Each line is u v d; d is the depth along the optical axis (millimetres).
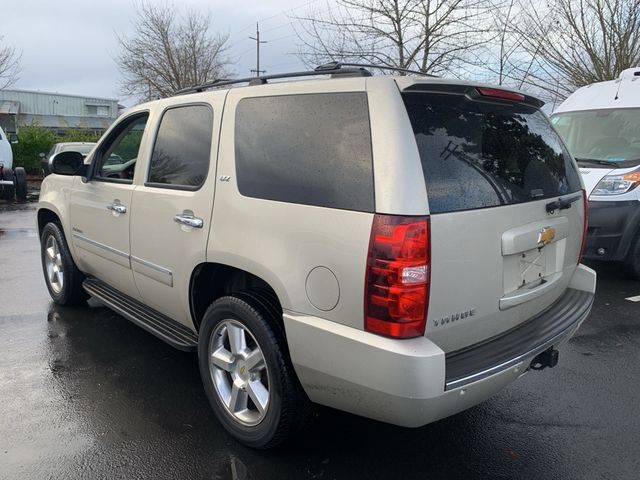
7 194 15805
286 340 2844
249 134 3051
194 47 33188
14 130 24266
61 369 4086
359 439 3248
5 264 7371
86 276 5191
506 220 2771
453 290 2531
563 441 3240
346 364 2520
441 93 2674
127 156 4320
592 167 6617
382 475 2928
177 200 3402
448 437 3281
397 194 2381
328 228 2561
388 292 2373
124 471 2916
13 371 4043
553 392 3838
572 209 3432
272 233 2797
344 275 2502
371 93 2557
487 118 2918
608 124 7316
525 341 2867
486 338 2828
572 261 3535
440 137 2598
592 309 5641
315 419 3012
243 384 3096
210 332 3211
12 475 2857
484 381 2547
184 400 3656
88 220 4512
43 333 4777
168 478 2873
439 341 2553
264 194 2885
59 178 5086
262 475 2902
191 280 3355
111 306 4336
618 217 6242
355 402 2592
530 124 3266
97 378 3951
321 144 2695
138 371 4070
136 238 3840
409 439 3262
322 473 2932
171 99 3738
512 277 2900
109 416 3445
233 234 2994
